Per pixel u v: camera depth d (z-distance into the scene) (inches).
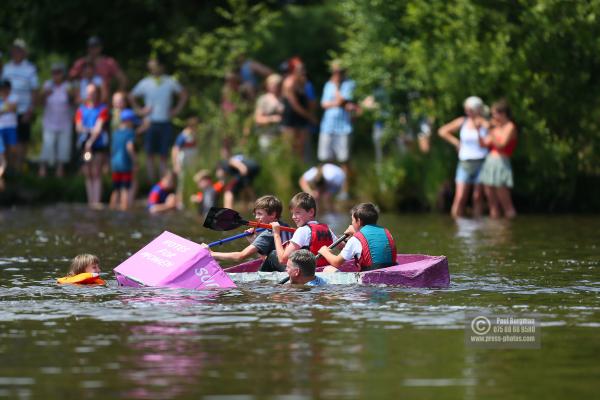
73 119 2377.0
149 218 1883.6
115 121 2148.1
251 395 583.8
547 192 2012.8
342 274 982.4
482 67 1935.3
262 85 2317.9
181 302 876.6
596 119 1958.7
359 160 2156.7
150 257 998.4
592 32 1895.9
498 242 1419.8
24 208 2117.4
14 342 717.3
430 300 889.5
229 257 1065.5
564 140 1987.0
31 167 2465.6
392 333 746.8
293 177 2123.5
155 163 2383.1
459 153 1918.1
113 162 2143.2
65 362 660.1
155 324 780.6
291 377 622.5
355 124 2308.1
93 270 1024.9
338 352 686.5
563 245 1374.3
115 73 2234.3
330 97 2106.3
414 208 2080.5
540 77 1950.1
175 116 2368.4
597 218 1836.9
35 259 1231.5
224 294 918.4
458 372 637.3
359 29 2251.5
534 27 1927.9
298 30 2677.2
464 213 1975.9
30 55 2603.3
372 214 1032.8
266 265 1063.0
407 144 2105.1
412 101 2022.6
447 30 1973.4
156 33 2610.7
